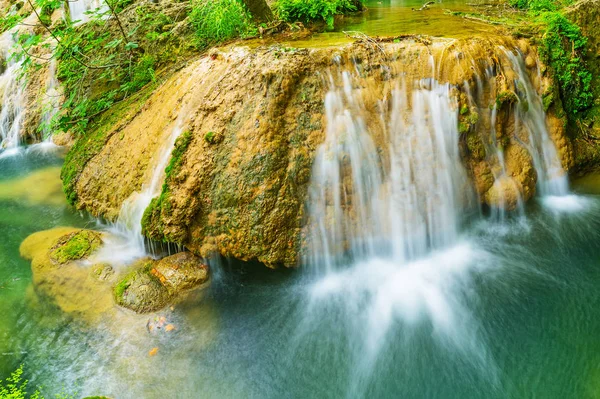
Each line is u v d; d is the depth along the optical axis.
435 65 5.43
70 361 4.32
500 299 4.87
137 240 5.69
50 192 7.29
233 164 5.00
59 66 8.56
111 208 6.18
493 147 5.83
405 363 4.30
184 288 5.01
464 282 5.09
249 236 4.93
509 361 4.26
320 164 5.09
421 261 5.41
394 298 4.94
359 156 5.22
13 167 8.27
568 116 6.95
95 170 6.55
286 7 7.18
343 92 5.28
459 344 4.43
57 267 5.38
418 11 8.45
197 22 7.52
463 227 5.71
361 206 5.24
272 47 5.50
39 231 6.22
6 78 9.96
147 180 5.81
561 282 5.05
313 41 6.03
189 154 5.18
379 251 5.39
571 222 5.89
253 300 4.98
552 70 6.45
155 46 7.92
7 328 4.70
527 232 5.75
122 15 8.37
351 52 5.38
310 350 4.44
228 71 5.43
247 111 5.09
